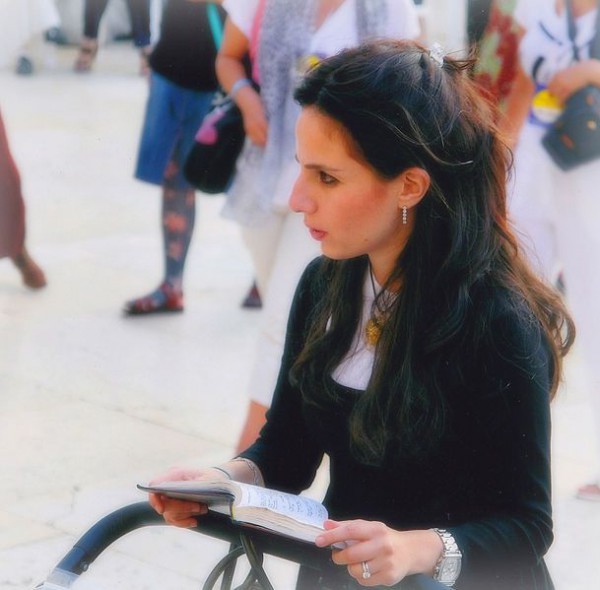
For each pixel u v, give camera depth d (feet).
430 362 6.63
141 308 21.98
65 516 14.84
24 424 17.31
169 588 13.24
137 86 41.45
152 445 16.93
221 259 25.70
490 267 6.71
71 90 39.93
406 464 6.78
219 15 19.84
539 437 6.56
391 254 6.87
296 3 14.46
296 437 7.58
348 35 14.42
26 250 22.86
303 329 7.48
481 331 6.54
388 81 6.53
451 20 17.42
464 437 6.66
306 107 6.66
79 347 20.31
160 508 6.56
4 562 13.69
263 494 6.29
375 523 5.98
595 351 14.82
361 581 5.93
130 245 26.12
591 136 14.05
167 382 19.15
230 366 19.92
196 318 22.00
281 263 14.05
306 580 6.89
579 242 14.52
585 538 14.79
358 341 7.06
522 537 6.47
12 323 21.35
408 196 6.67
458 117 6.66
